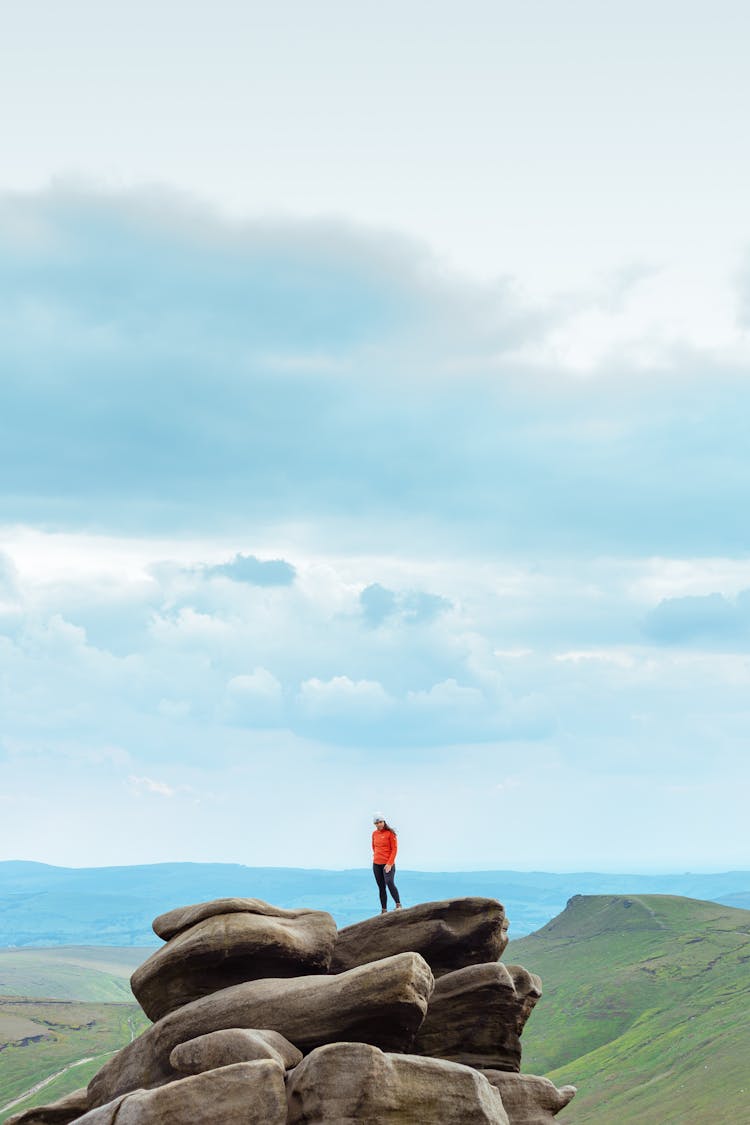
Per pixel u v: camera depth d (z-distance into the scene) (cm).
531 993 4603
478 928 4603
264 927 4197
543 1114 4272
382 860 4753
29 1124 4372
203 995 4206
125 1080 4109
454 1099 3488
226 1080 3488
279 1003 3919
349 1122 3338
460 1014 4400
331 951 4422
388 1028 3828
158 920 4444
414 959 3853
